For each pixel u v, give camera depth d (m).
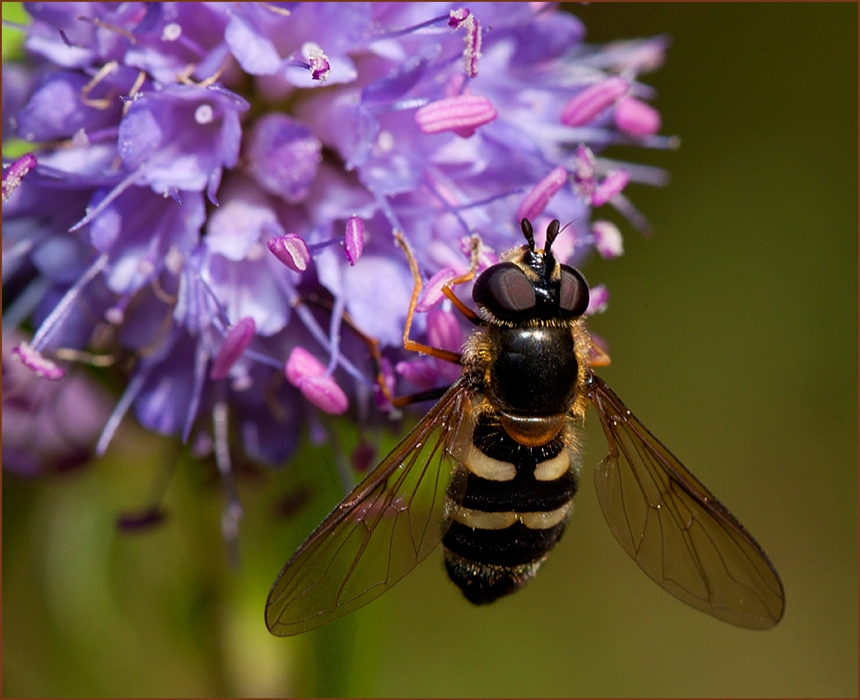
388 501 0.11
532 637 0.15
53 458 0.12
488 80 0.12
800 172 0.15
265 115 0.11
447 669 0.14
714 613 0.11
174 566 0.13
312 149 0.11
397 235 0.11
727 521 0.11
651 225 0.15
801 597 0.15
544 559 0.11
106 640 0.13
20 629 0.13
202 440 0.12
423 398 0.11
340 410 0.11
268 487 0.12
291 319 0.11
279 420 0.12
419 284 0.11
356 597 0.11
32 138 0.11
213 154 0.11
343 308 0.11
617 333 0.15
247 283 0.11
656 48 0.12
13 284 0.12
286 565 0.11
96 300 0.11
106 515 0.13
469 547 0.11
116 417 0.11
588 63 0.12
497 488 0.11
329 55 0.11
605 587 0.15
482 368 0.11
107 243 0.11
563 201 0.12
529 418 0.11
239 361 0.11
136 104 0.11
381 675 0.14
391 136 0.11
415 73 0.11
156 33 0.11
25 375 0.12
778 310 0.15
